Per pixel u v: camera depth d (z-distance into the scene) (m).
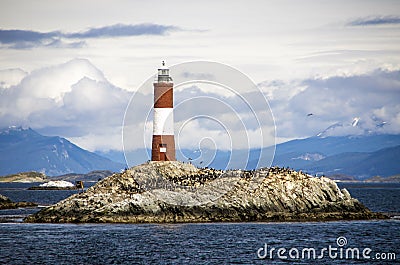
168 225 131.38
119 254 103.44
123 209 135.88
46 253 104.19
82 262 98.06
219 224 133.38
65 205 138.75
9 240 114.75
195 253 104.62
